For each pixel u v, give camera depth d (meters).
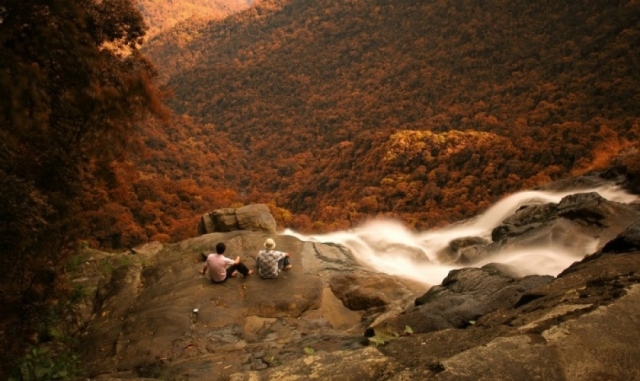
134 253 8.29
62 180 5.59
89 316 5.89
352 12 175.00
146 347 4.57
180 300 5.63
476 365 1.57
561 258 7.59
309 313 5.54
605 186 13.01
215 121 143.00
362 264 7.37
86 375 4.18
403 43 146.62
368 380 1.71
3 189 3.93
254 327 5.17
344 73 149.50
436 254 10.80
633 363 1.58
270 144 123.31
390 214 46.50
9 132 4.94
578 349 1.63
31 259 4.70
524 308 2.35
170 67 199.62
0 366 4.03
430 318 3.55
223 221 9.14
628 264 2.54
